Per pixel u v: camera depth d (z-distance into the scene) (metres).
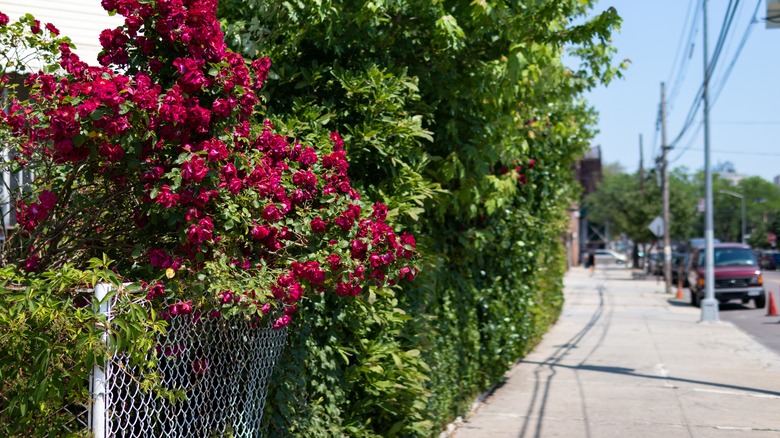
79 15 7.47
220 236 3.80
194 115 3.63
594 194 80.75
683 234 68.69
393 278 4.23
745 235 101.12
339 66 5.93
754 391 10.82
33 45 4.32
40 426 3.26
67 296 3.34
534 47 6.98
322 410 5.18
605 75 10.27
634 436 8.20
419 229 6.64
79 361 3.14
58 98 3.71
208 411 3.93
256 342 4.28
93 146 3.54
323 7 5.74
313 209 4.25
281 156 4.20
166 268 3.64
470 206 7.52
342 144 4.75
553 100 11.02
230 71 3.85
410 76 6.77
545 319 16.67
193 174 3.52
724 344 16.36
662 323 21.12
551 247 17.16
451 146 7.10
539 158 11.90
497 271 10.77
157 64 3.87
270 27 5.95
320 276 3.89
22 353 3.12
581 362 13.60
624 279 50.41
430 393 6.70
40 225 3.89
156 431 3.72
